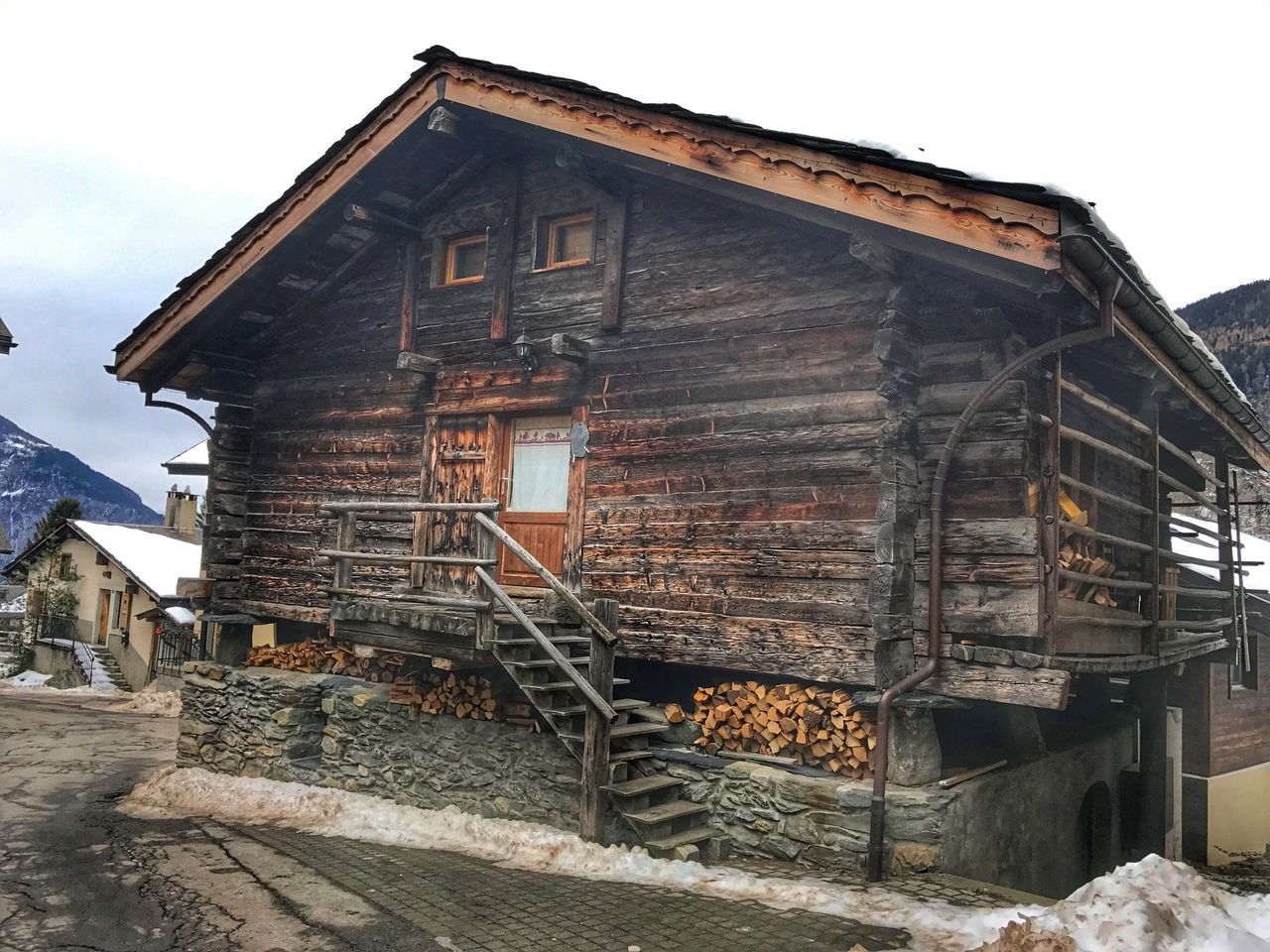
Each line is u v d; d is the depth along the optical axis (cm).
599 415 823
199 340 1039
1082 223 531
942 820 614
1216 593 1002
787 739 681
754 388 736
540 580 861
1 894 583
